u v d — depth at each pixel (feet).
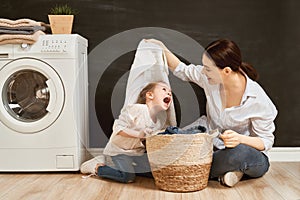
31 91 9.46
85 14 11.00
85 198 7.54
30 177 9.19
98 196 7.66
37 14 11.02
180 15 10.91
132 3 10.94
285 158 10.84
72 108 9.32
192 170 7.79
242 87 8.86
